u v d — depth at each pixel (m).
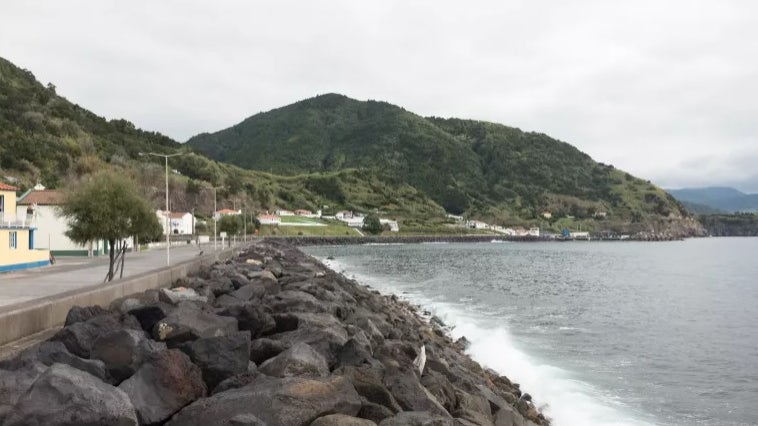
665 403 18.02
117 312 13.52
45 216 53.81
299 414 7.77
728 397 18.77
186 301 15.14
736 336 30.20
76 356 9.05
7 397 7.22
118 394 7.17
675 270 84.62
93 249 53.75
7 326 10.56
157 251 63.16
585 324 33.44
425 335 24.36
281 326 15.54
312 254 119.00
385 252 131.12
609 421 16.08
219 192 163.75
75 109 172.00
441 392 11.74
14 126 122.50
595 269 84.94
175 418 7.82
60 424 6.49
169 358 8.56
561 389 19.05
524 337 28.83
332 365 12.00
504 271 77.94
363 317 20.73
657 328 32.56
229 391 8.43
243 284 25.67
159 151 180.38
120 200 25.83
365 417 8.64
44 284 25.59
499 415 13.16
